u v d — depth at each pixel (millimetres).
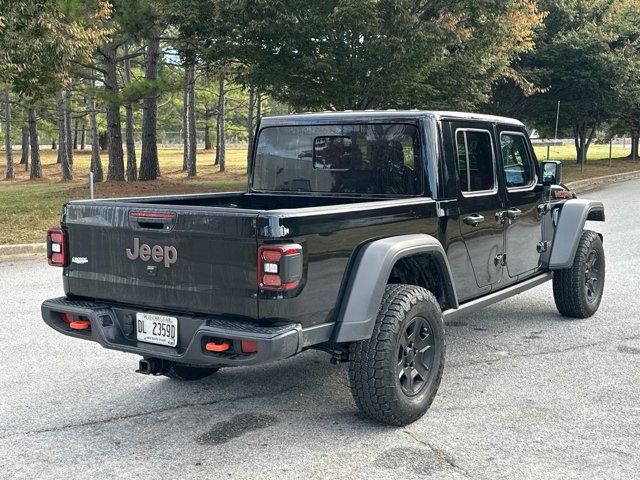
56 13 14711
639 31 29953
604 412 4547
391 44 16438
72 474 3740
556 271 6793
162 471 3766
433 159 4816
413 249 4309
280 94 19078
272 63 17359
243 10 15969
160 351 3992
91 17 16875
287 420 4477
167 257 3955
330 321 3984
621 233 12922
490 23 18031
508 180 5785
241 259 3688
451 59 18281
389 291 4305
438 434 4211
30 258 11258
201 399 4879
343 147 5230
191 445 4102
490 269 5469
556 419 4434
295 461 3861
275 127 5621
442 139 4898
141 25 20703
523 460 3842
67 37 14734
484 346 6086
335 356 4250
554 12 27969
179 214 3857
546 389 4988
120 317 4277
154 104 27219
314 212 3795
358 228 4102
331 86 17469
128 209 4078
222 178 33000
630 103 30938
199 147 74938
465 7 17328
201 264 3832
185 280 3904
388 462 3832
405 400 4227
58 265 4488
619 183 27797
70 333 4391
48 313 4461
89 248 4324
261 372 5484
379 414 4188
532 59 27906
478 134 5359
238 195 5820
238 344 3734
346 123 5207
